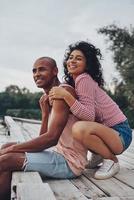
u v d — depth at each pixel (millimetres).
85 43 4020
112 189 3439
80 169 3834
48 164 3678
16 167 3607
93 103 3803
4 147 4102
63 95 3666
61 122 3682
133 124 28031
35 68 4039
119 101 32469
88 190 3406
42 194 2680
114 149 3881
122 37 33562
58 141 3852
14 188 3104
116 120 3973
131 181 3756
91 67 4016
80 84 3807
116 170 3926
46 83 4039
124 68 32094
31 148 3674
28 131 13469
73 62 3994
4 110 62094
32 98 60281
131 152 7633
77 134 3754
